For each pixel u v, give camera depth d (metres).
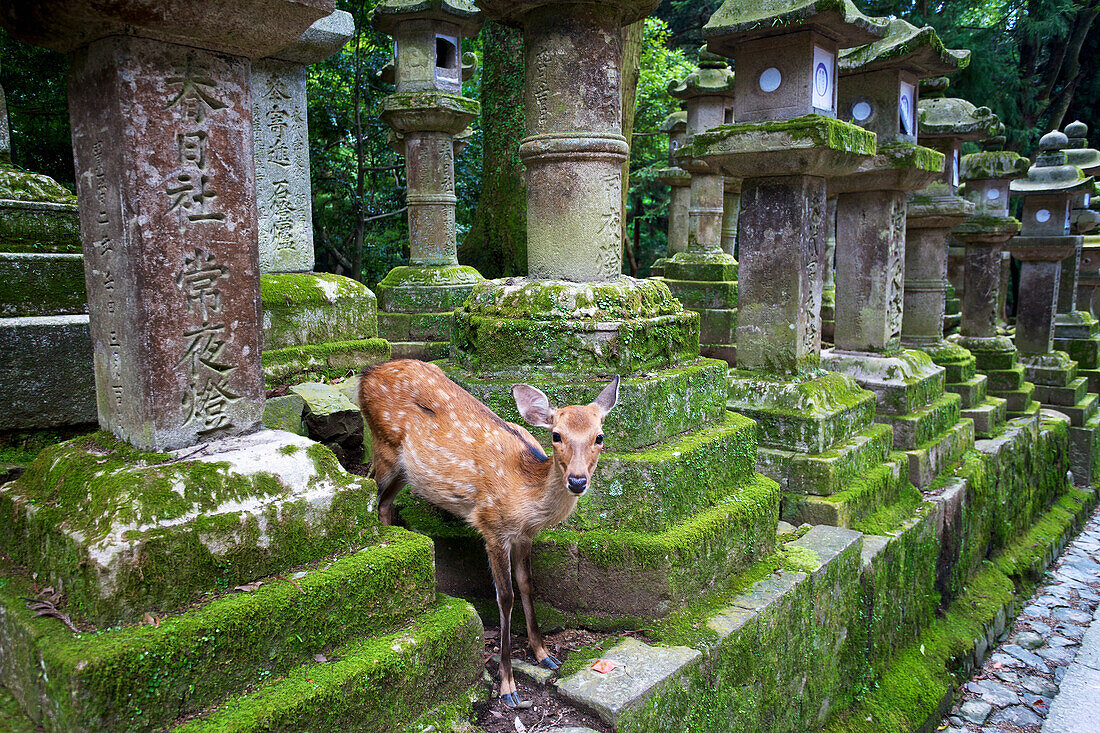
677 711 2.77
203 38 2.16
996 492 6.77
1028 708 4.91
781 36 4.59
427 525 3.49
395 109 6.99
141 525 1.94
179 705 1.86
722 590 3.44
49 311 3.34
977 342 8.52
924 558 5.18
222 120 2.27
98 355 2.36
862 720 4.12
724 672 3.03
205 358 2.29
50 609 1.96
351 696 2.10
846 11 4.32
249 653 2.00
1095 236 12.63
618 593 3.11
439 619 2.46
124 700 1.76
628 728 2.53
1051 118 16.58
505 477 2.73
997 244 8.43
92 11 1.91
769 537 3.83
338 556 2.34
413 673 2.29
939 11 16.11
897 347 6.24
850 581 4.12
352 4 10.19
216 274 2.30
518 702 2.63
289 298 4.04
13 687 2.00
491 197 8.64
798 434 4.67
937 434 6.11
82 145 2.23
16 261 3.23
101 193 2.18
